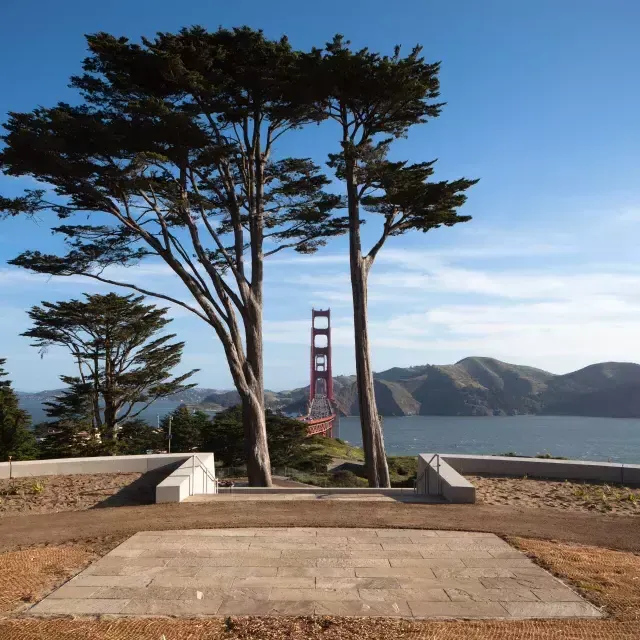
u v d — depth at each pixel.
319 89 15.04
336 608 4.98
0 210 13.67
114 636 4.39
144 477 12.65
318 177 17.64
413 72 15.58
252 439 15.76
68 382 29.30
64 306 27.86
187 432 32.62
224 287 16.28
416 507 9.09
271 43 15.01
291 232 17.34
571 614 4.84
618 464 11.55
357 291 16.61
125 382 30.05
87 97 14.44
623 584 5.55
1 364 30.09
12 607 5.01
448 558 6.41
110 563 6.21
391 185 15.19
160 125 13.45
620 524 7.96
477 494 10.27
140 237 15.80
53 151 12.71
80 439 23.34
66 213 14.38
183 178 15.52
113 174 13.45
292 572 5.92
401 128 16.95
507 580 5.69
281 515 8.52
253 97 16.09
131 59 13.91
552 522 8.07
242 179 17.73
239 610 4.93
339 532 7.54
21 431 29.30
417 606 5.02
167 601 5.12
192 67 14.70
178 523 8.02
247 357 16.41
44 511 9.59
